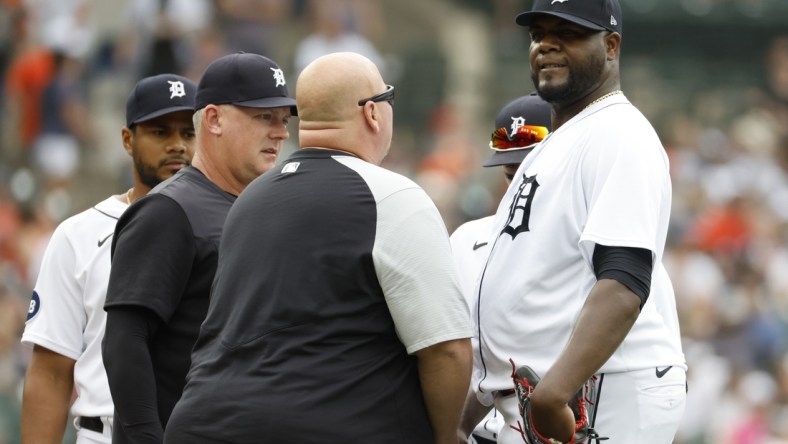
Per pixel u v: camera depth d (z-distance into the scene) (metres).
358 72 13.79
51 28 51.38
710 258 47.69
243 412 12.62
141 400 14.23
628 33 74.50
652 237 12.80
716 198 52.88
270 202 13.37
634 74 71.56
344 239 12.98
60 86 48.75
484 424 17.03
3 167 47.81
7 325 31.69
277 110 15.55
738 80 71.75
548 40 13.93
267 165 15.52
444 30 72.62
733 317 43.12
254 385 12.72
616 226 12.76
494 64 71.00
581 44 13.80
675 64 72.50
